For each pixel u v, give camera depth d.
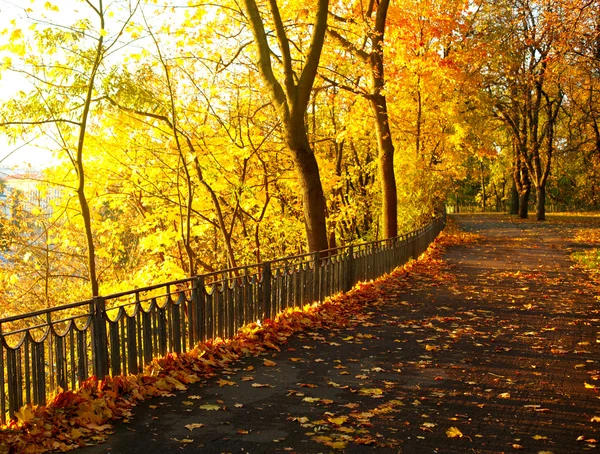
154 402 6.68
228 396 6.94
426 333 10.83
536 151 48.50
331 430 5.83
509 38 32.06
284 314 11.54
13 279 17.38
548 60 20.75
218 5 15.40
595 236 34.16
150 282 16.53
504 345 9.87
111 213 21.00
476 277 19.02
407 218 31.31
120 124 15.05
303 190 14.37
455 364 8.61
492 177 69.81
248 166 18.41
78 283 22.66
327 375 7.96
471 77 30.36
